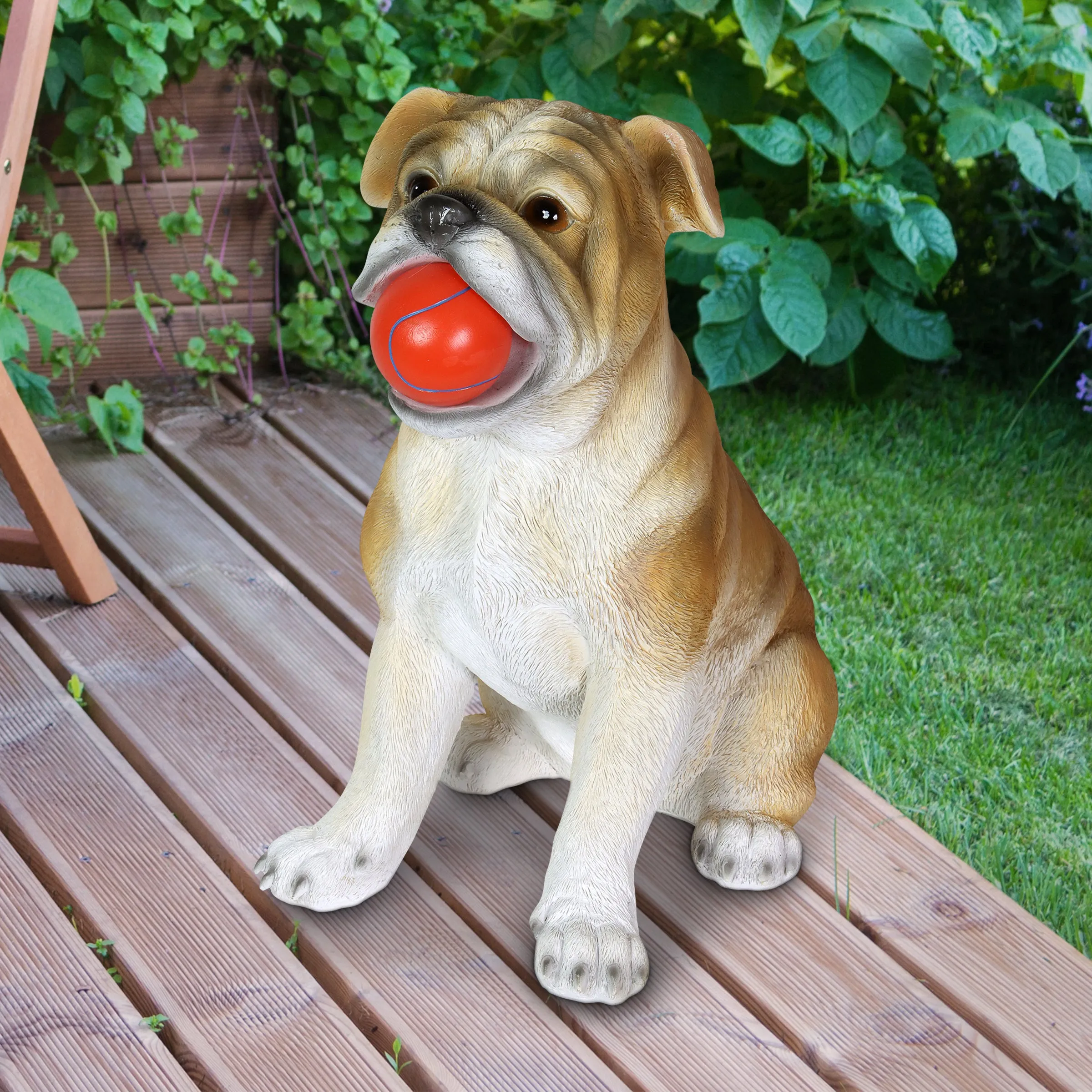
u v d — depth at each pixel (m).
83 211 1.92
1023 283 2.42
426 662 1.38
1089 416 2.24
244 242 2.04
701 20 2.25
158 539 1.74
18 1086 1.29
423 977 1.36
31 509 1.60
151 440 1.90
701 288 2.33
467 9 2.09
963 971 1.40
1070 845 1.52
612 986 1.33
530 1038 1.33
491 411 1.24
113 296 1.98
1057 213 2.36
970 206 2.44
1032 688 1.68
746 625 1.41
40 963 1.35
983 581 1.82
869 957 1.40
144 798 1.47
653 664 1.33
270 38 1.92
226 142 1.97
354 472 1.87
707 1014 1.35
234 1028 1.33
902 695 1.65
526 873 1.44
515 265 1.22
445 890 1.43
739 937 1.41
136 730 1.53
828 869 1.46
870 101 2.02
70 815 1.45
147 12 1.86
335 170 2.01
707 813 1.45
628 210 1.26
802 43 2.00
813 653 1.44
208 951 1.37
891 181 2.09
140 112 1.83
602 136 1.27
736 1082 1.32
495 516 1.31
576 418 1.28
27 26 1.51
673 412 1.32
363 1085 1.30
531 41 2.22
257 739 1.53
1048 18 2.27
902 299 2.11
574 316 1.24
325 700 1.57
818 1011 1.36
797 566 1.47
